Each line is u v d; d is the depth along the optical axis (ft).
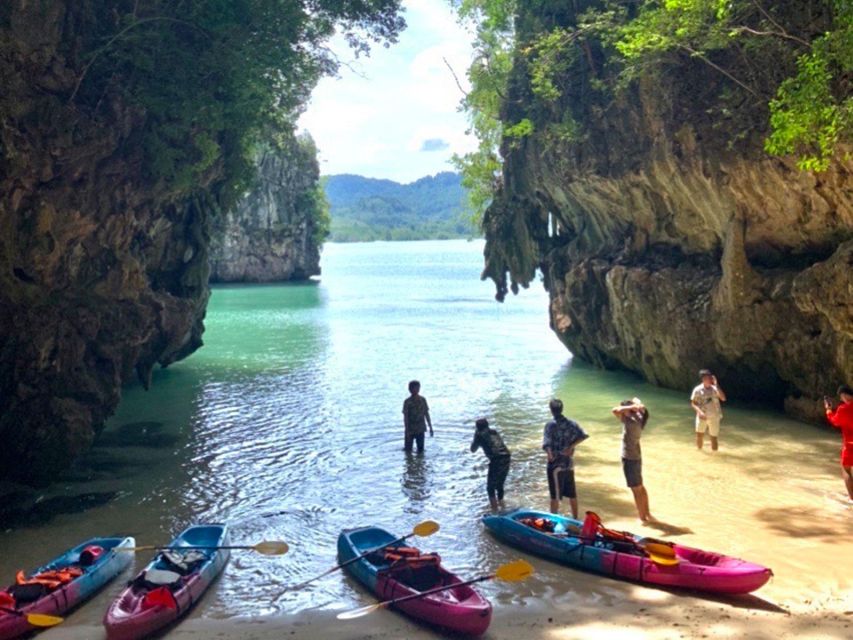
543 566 35.96
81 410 53.67
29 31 49.14
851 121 47.29
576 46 81.25
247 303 200.95
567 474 40.88
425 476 50.67
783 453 54.24
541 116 91.04
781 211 62.69
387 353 109.29
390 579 32.53
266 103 71.41
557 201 99.04
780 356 65.21
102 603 33.50
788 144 49.85
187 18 58.75
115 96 57.36
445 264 463.83
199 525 40.47
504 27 96.07
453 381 86.48
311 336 130.31
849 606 30.12
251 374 92.63
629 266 82.99
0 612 30.09
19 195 51.47
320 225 313.12
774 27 58.03
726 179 65.16
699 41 61.26
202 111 62.03
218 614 31.71
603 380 86.53
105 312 60.18
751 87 61.41
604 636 28.07
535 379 87.51
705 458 53.42
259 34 61.98
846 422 43.16
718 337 69.92
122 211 62.39
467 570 35.60
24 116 50.16
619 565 34.09
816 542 37.35
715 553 33.53
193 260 88.48
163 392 81.76
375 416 69.05
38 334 52.16
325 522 42.57
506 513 41.01
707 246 74.38
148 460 55.83
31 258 53.21
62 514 44.70
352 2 66.39
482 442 45.24
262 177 281.95
